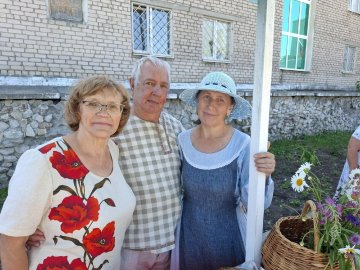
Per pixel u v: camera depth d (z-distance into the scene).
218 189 1.61
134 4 5.95
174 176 1.79
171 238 1.76
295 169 5.93
